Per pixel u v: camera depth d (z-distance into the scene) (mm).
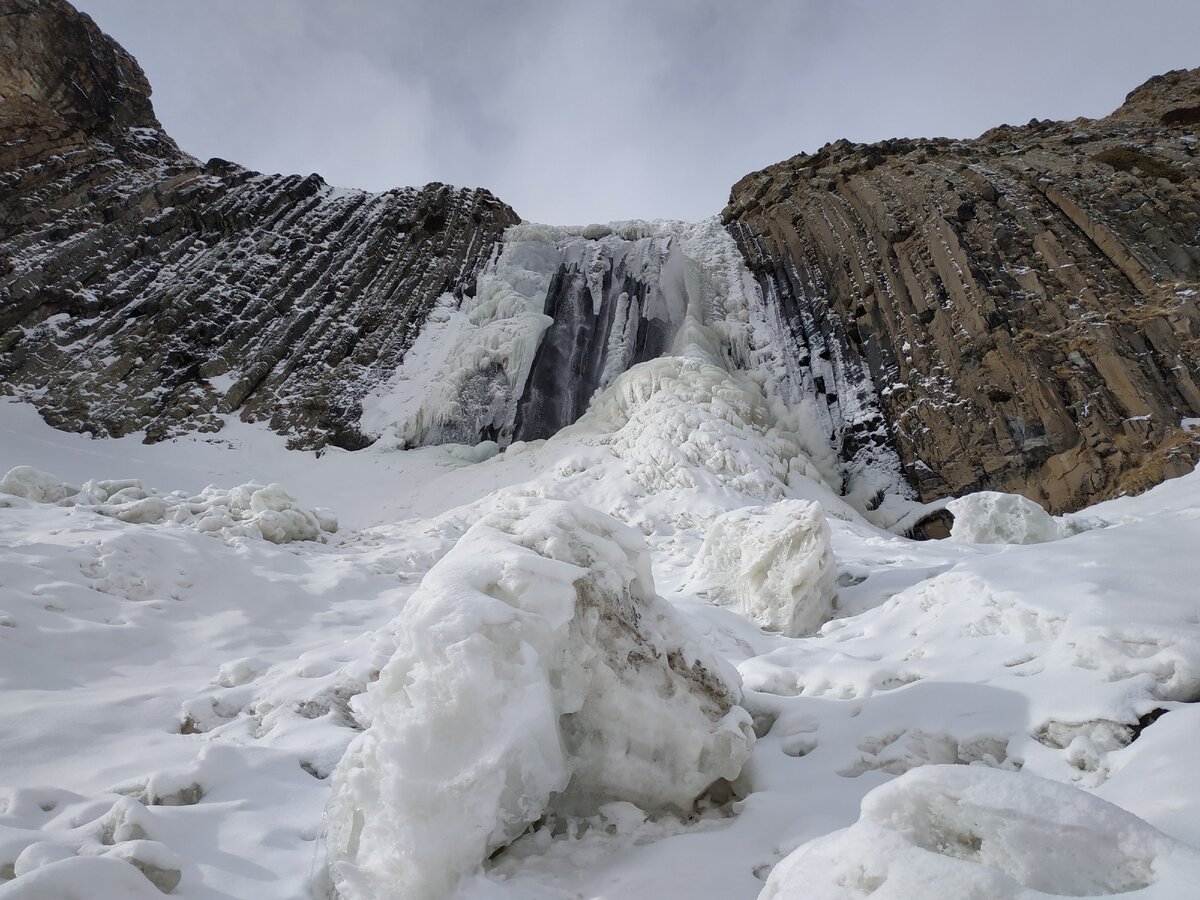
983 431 17688
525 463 18219
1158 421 15336
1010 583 4832
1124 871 1714
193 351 22906
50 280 23234
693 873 2852
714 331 26094
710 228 33969
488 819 2754
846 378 22469
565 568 3404
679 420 16719
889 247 24094
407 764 2682
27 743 4133
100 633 6031
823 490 17094
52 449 18234
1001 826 1871
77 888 2568
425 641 2906
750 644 6172
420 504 17172
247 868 2994
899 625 5316
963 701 3834
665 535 12727
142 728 4621
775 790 3508
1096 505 14430
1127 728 3150
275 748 4098
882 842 1835
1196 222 19609
